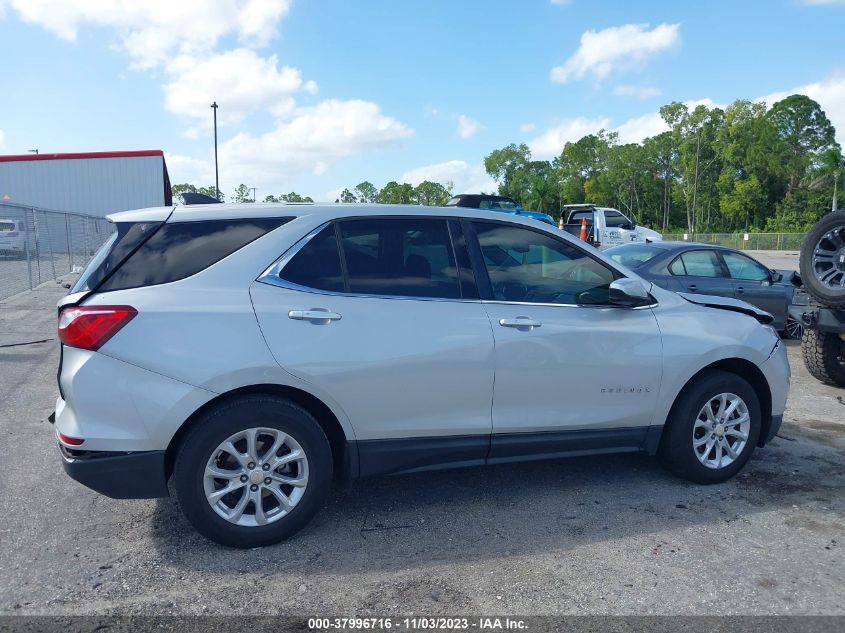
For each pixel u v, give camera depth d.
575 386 4.23
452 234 4.17
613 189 98.31
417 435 3.93
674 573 3.43
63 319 3.51
